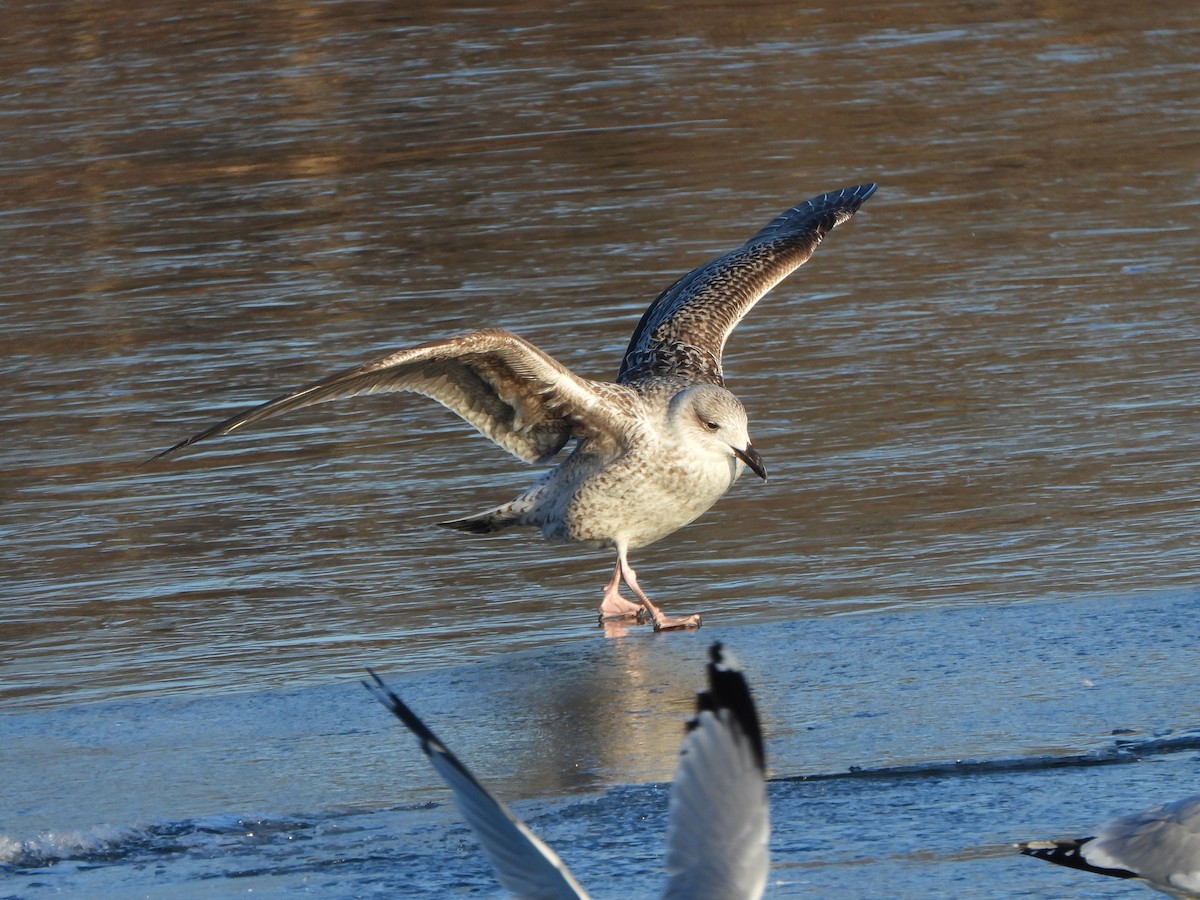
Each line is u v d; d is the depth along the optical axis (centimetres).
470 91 2845
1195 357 1627
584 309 1850
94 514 1388
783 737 862
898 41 3069
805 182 2303
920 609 1089
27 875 744
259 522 1359
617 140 2545
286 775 866
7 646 1130
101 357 1800
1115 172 2302
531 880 348
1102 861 620
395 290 1967
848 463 1412
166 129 2747
